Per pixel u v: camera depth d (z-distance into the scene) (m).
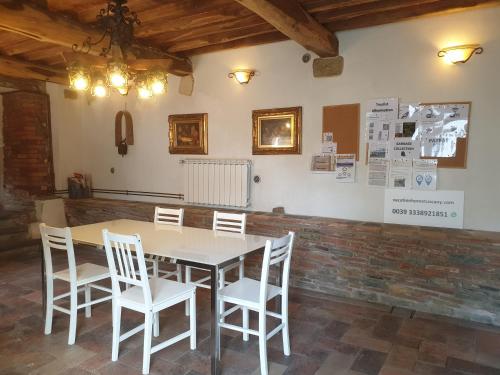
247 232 4.09
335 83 3.78
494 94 3.12
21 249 5.07
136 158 5.37
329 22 3.59
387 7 3.10
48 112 5.63
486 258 3.00
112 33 2.59
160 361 2.51
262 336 2.32
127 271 2.44
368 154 3.66
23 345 2.71
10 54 4.57
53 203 5.56
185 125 4.82
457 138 3.28
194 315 2.65
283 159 4.14
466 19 3.18
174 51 4.42
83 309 3.36
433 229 3.37
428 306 3.26
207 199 4.59
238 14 3.32
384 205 3.62
